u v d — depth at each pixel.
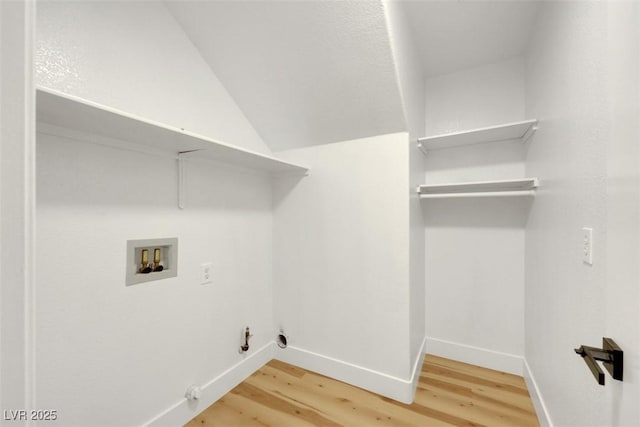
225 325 1.65
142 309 1.22
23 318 0.34
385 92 1.45
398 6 1.37
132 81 1.22
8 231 0.33
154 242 1.27
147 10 1.29
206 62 1.59
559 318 1.14
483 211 1.98
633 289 0.51
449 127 2.12
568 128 1.05
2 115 0.33
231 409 1.49
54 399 0.96
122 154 1.16
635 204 0.51
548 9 1.33
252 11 1.32
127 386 1.17
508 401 1.55
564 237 1.09
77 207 1.02
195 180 1.47
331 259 1.82
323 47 1.37
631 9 0.53
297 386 1.70
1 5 0.33
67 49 1.01
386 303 1.62
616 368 0.55
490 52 1.86
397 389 1.57
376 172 1.66
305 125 1.80
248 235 1.83
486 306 1.96
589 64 0.87
